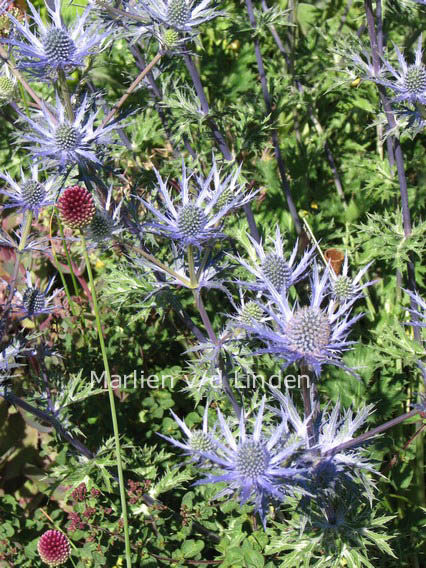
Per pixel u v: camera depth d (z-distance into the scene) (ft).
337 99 3.23
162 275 2.14
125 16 1.98
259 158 3.01
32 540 2.36
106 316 2.76
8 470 2.59
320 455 1.67
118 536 2.19
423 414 1.68
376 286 2.80
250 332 1.73
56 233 2.90
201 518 2.22
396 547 2.26
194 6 2.05
